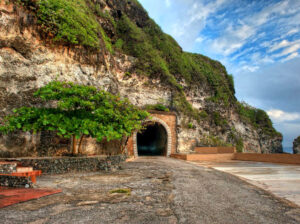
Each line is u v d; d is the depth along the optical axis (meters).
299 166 16.53
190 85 35.09
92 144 17.66
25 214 4.60
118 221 4.32
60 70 17.28
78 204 5.47
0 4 14.30
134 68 29.00
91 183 8.36
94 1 28.91
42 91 12.03
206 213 4.95
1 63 13.73
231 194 6.94
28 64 15.17
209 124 34.44
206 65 42.28
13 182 7.26
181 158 24.05
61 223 4.14
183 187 7.84
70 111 12.53
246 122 45.03
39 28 16.27
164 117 28.67
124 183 8.41
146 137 40.09
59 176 10.05
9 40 14.40
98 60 20.88
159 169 13.08
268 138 49.53
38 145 13.97
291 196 6.86
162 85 30.44
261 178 10.51
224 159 24.78
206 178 10.05
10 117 11.44
